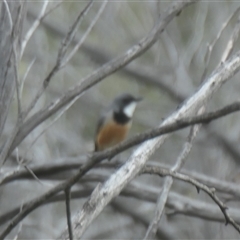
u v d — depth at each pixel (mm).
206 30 15156
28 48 15164
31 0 13820
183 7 7539
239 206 11805
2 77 6801
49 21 15961
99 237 13789
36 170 10297
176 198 10352
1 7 6930
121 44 16203
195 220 12688
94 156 5164
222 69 6352
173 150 14852
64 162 10438
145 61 16797
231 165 13984
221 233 11188
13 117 13844
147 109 16469
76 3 15984
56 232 12844
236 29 6961
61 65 6758
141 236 13641
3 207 12750
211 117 4711
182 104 6156
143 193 10719
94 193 5648
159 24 7473
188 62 15156
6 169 9586
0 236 5445
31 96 14156
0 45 6840
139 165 5766
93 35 16422
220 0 15055
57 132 15180
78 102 16297
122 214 12820
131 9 15969
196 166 14008
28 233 12508
